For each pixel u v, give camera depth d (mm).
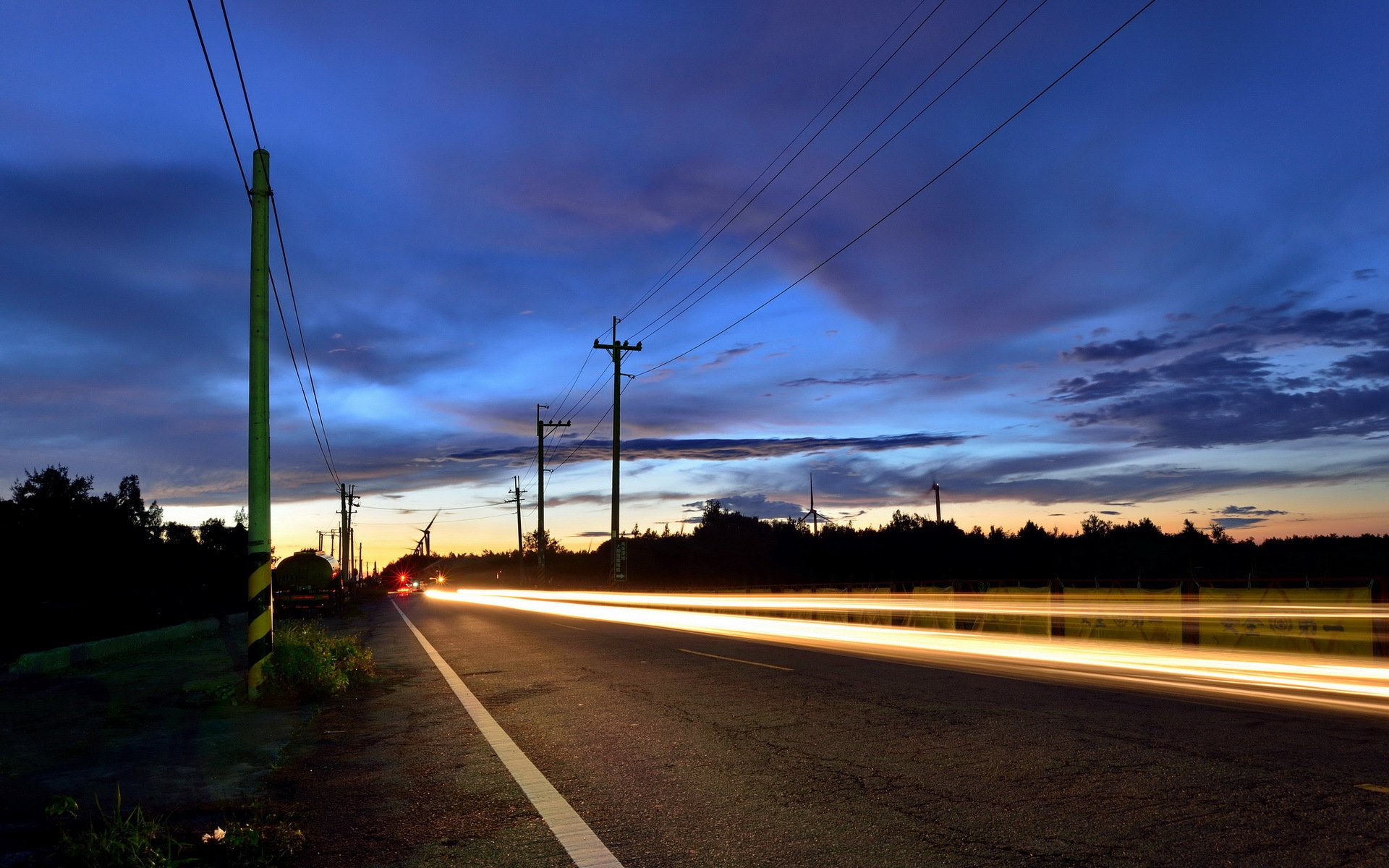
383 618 36188
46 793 6340
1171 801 5414
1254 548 52781
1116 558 68625
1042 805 5441
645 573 79000
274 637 12633
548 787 6348
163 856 4703
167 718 9773
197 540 51688
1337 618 13797
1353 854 4391
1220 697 9492
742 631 22219
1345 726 7613
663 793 6086
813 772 6527
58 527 30359
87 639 22250
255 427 11391
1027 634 20031
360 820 5613
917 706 9305
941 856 4613
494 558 139875
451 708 10305
